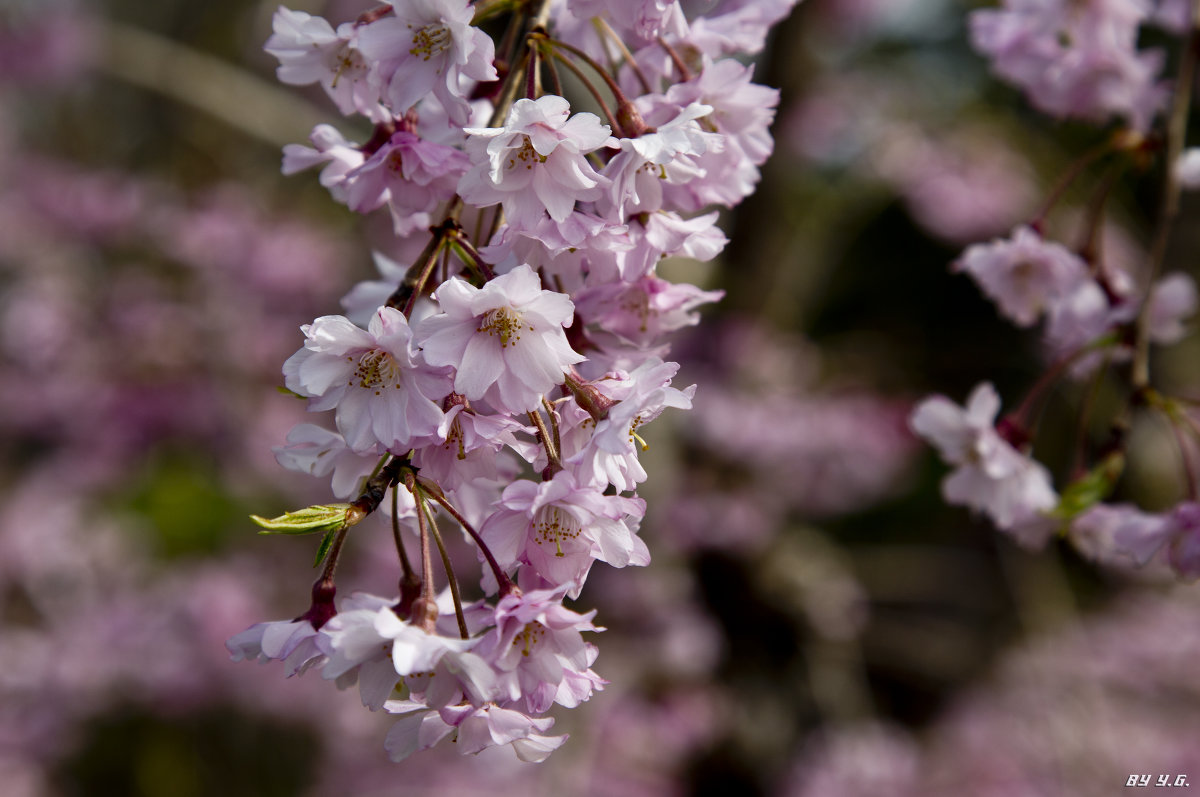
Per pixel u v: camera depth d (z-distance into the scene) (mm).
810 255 5594
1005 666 5246
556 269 1254
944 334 7082
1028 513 2072
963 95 5879
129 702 5363
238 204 5984
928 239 7277
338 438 1259
